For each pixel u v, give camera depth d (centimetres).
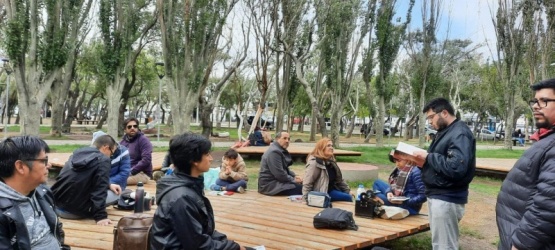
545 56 2614
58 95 2644
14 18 1648
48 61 1738
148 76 3300
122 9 2080
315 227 551
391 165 1625
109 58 2077
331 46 2262
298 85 2942
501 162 1594
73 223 521
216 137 3064
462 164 399
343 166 1284
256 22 2188
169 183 282
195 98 2009
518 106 3831
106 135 593
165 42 1967
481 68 4306
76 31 1898
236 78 3081
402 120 5309
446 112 427
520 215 296
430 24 2444
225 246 296
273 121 4831
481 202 982
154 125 3575
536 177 287
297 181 789
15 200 235
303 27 2262
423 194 611
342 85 2292
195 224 273
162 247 273
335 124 2272
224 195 769
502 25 2686
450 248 419
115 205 611
